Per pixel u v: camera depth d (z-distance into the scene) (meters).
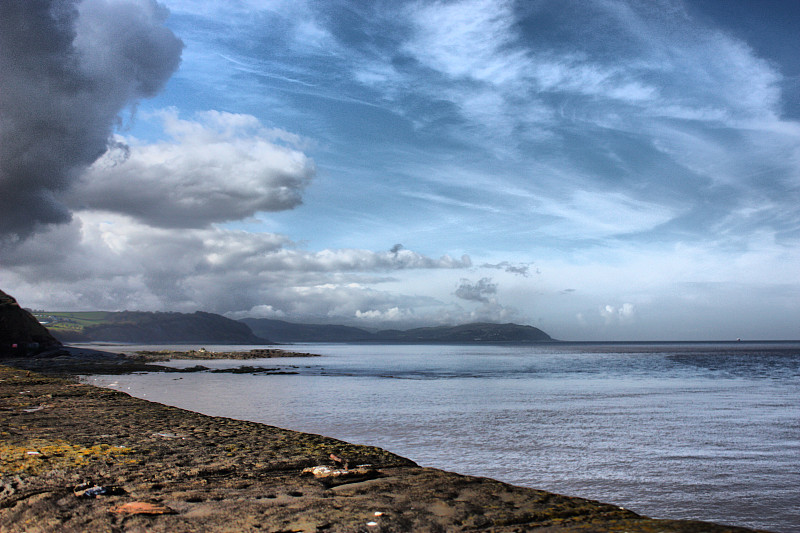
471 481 7.28
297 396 39.16
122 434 11.37
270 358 129.62
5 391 23.00
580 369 80.94
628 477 16.52
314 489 6.84
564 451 19.83
